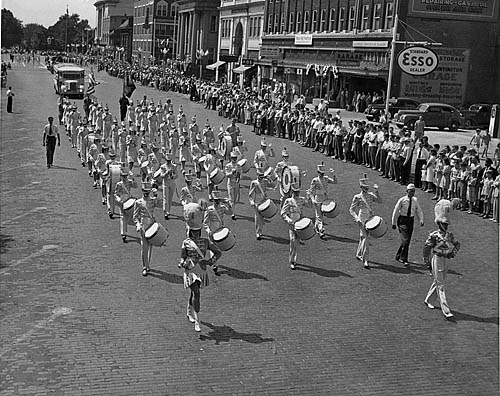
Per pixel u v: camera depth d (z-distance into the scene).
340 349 11.79
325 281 15.48
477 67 54.06
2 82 73.25
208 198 23.09
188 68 99.12
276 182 24.30
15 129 40.16
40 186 24.67
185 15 112.69
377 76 52.97
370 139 31.34
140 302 13.54
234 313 13.20
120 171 20.09
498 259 18.05
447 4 52.75
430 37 52.97
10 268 15.35
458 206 24.41
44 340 11.53
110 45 181.50
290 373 10.78
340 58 59.47
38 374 10.31
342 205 23.69
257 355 11.37
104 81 96.94
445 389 10.55
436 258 13.65
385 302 14.30
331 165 32.03
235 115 49.81
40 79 92.50
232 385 10.27
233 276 15.52
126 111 46.53
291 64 70.81
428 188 26.77
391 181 28.84
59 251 16.78
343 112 56.12
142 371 10.58
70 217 20.27
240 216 21.52
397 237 19.84
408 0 52.47
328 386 10.43
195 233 12.59
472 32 53.59
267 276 15.62
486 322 13.42
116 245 17.55
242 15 89.62
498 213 22.44
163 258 16.55
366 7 58.09
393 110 48.78
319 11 67.56
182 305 13.49
